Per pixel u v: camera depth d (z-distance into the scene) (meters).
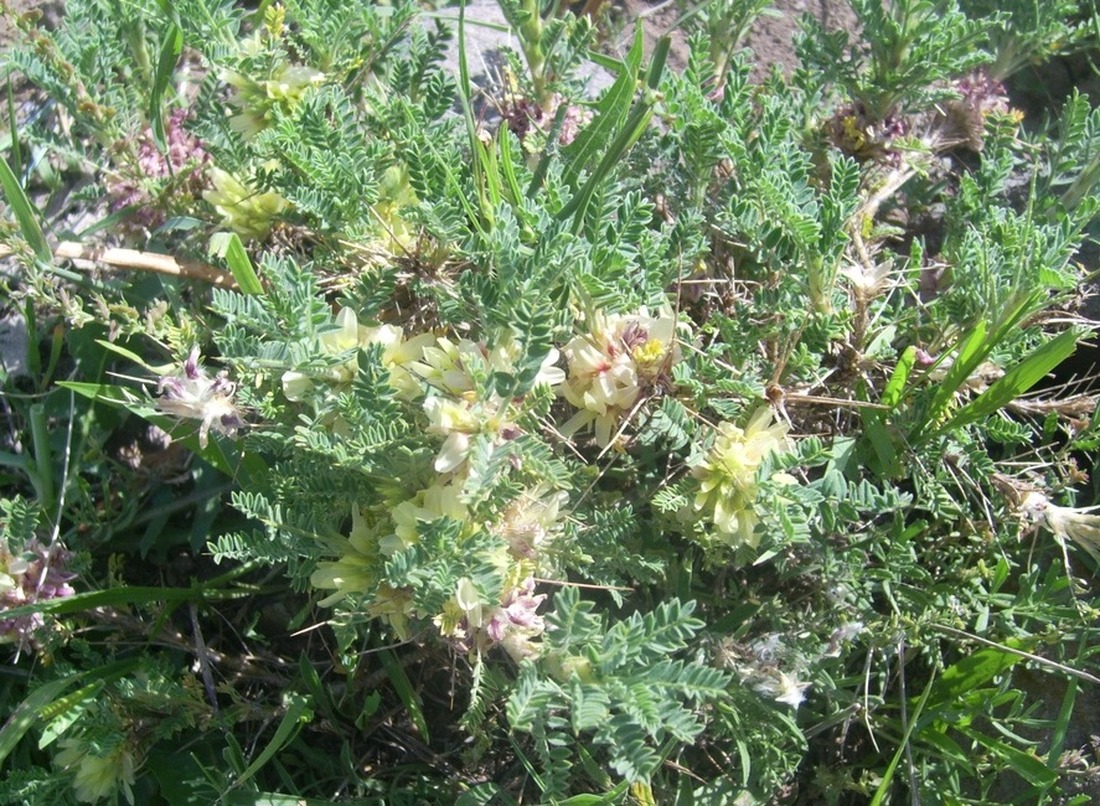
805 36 0.37
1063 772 0.30
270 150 0.29
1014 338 0.30
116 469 0.35
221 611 0.34
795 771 0.31
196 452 0.30
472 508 0.24
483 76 0.41
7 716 0.32
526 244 0.27
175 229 0.35
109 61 0.35
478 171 0.28
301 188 0.28
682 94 0.30
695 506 0.26
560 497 0.25
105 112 0.34
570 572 0.29
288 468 0.27
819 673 0.28
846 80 0.35
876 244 0.35
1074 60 0.43
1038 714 0.32
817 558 0.29
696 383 0.26
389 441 0.24
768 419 0.27
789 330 0.28
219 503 0.34
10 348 0.38
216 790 0.29
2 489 0.36
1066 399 0.33
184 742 0.31
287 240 0.32
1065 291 0.33
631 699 0.22
